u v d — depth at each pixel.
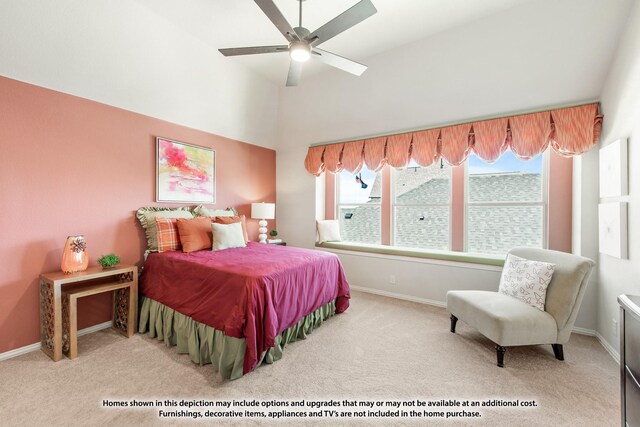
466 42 2.89
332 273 2.88
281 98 4.40
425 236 3.75
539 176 3.06
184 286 2.30
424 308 3.23
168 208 3.17
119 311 2.64
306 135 4.34
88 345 2.33
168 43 2.86
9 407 1.58
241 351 1.87
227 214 3.72
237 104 3.81
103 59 2.48
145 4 2.54
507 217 3.21
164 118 3.14
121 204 2.78
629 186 2.02
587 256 2.53
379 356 2.16
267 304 1.97
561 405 1.62
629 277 2.00
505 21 2.68
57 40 2.20
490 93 2.88
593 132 2.43
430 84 3.16
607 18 2.27
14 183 2.15
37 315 2.26
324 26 2.01
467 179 3.41
